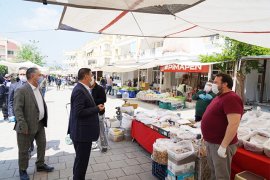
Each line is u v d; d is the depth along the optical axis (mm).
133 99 17781
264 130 3705
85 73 3352
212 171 3248
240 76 10164
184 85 14406
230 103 2807
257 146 3281
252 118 4496
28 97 3785
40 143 4227
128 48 30078
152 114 5945
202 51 16703
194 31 5277
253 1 2523
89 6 3100
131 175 4230
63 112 11516
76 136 3283
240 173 3199
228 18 3307
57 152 5379
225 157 2912
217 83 3023
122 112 7074
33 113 3830
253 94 15398
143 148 5711
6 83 9164
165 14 3682
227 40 11008
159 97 13531
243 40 4625
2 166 4523
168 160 3664
